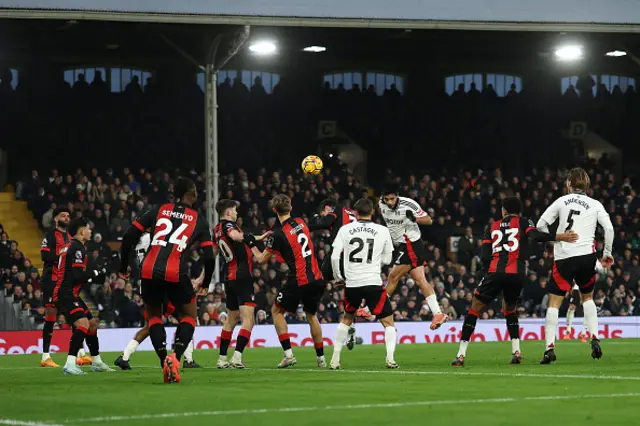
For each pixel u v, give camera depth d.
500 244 18.88
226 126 50.00
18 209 44.19
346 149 52.59
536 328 36.97
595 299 39.94
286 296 19.08
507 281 18.72
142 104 49.31
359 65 52.78
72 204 41.75
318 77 52.28
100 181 42.38
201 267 37.19
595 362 19.16
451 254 45.94
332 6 36.41
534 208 48.22
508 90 54.50
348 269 18.09
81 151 48.19
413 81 53.62
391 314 18.47
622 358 20.67
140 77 49.62
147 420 10.08
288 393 12.91
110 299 36.22
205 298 35.50
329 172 49.19
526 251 43.06
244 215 43.62
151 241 14.59
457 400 11.77
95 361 18.92
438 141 53.31
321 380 15.19
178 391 13.37
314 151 52.28
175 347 14.67
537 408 10.81
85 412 10.96
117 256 38.03
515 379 14.82
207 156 37.88
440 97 53.59
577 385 13.60
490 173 51.22
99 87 48.62
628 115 55.28
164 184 43.84
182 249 14.62
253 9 35.66
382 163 52.91
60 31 41.56
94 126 48.56
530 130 54.28
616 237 46.34
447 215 46.78
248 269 19.25
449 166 53.19
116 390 13.70
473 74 54.09
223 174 49.12
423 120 53.41
